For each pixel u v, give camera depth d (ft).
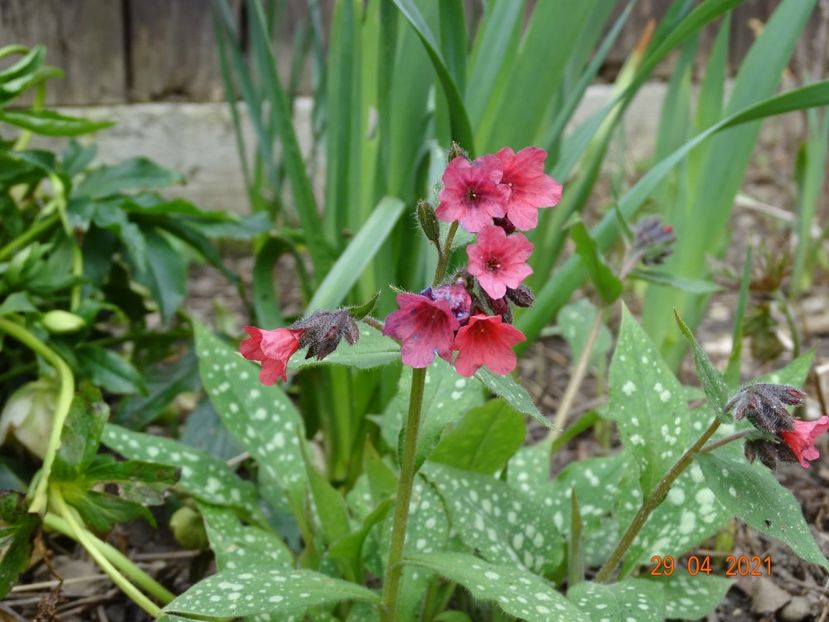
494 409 0.86
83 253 1.15
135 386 1.05
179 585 0.99
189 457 0.93
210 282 1.74
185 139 1.85
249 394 0.96
